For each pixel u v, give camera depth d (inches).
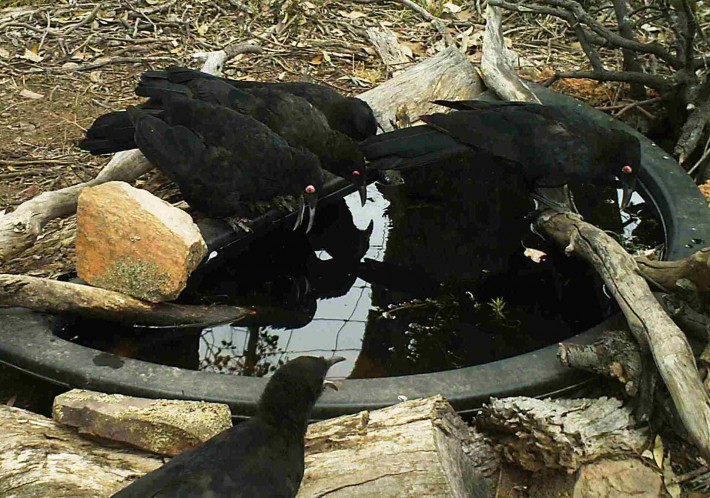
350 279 80.5
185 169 78.1
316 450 58.5
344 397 63.1
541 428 61.7
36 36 107.7
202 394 63.0
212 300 77.2
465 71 98.5
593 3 113.5
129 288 70.4
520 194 89.7
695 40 101.3
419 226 86.2
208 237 78.5
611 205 88.2
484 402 64.6
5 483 56.8
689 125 93.9
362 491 56.4
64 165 89.1
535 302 77.6
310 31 113.7
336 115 87.7
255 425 54.4
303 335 74.7
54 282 69.1
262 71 106.0
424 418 59.2
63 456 58.4
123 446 59.5
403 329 75.5
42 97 98.3
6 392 68.4
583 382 66.5
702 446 59.1
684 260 67.2
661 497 61.6
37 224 74.5
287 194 79.5
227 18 114.6
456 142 80.5
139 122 79.6
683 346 62.0
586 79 103.0
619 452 62.6
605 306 77.3
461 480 59.0
